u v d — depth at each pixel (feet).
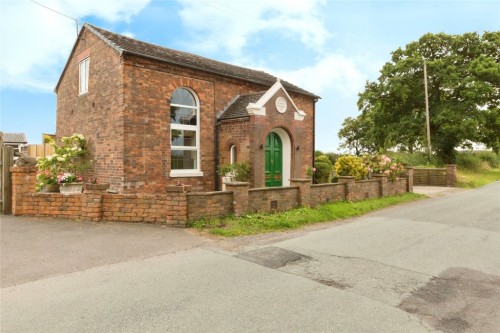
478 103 91.56
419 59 95.30
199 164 42.50
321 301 13.35
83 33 43.62
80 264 17.29
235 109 43.42
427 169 71.92
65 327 11.07
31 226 24.70
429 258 19.35
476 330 11.25
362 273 16.74
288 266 17.66
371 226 28.76
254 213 29.48
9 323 11.32
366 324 11.51
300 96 55.06
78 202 26.91
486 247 21.86
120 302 12.95
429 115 98.48
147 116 37.09
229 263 17.93
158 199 26.08
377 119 110.83
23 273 15.93
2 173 28.48
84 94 43.06
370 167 49.52
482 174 96.07
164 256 18.92
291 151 44.80
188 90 42.16
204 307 12.61
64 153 41.19
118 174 35.88
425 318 12.06
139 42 44.57
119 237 22.38
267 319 11.75
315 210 32.91
